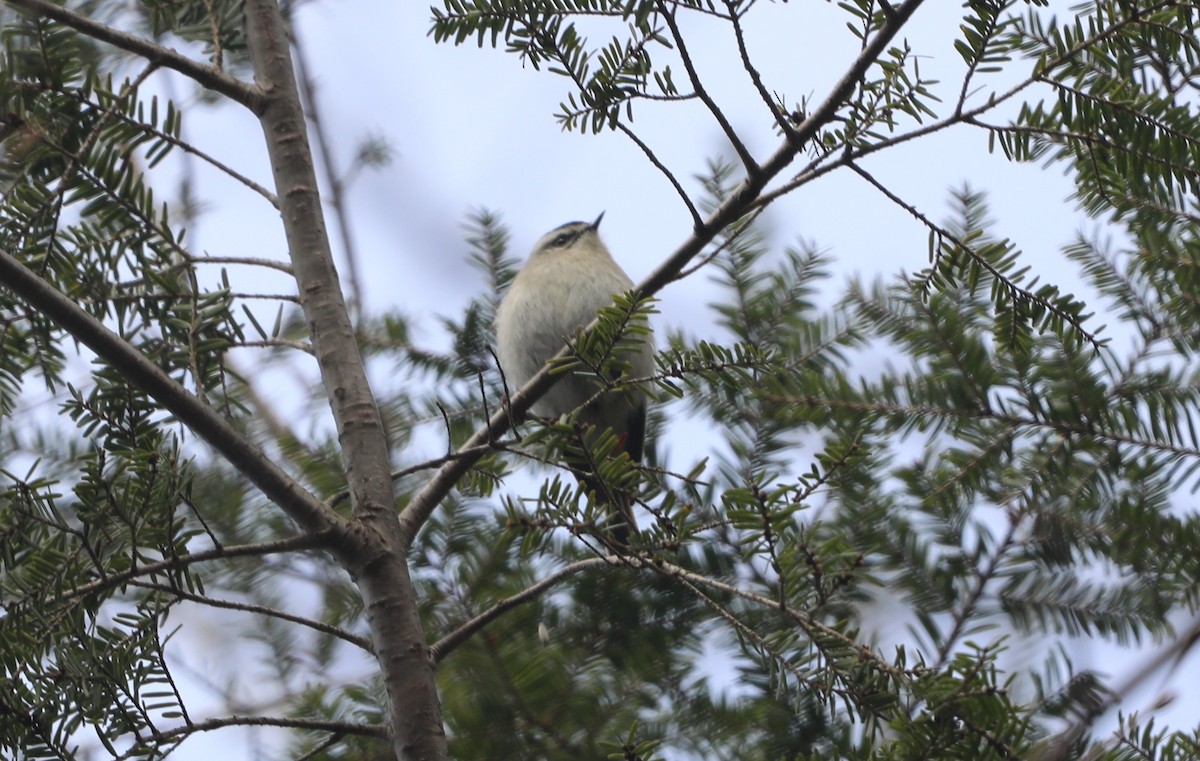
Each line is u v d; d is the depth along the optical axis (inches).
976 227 267.1
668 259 230.1
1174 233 252.4
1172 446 231.9
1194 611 236.2
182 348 228.7
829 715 246.8
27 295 186.2
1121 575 256.1
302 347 226.8
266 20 245.1
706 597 189.2
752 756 244.4
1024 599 258.4
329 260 229.6
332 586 299.4
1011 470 246.2
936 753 169.5
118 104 224.1
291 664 298.8
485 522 284.4
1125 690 227.3
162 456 183.6
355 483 209.0
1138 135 197.9
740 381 241.8
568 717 244.5
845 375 254.4
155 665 182.2
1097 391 234.2
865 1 198.8
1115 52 197.9
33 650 181.5
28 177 226.1
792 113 211.6
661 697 255.6
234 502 297.6
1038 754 209.9
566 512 185.8
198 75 233.5
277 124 237.1
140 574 183.2
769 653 185.3
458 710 241.9
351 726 192.2
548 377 241.8
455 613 269.4
